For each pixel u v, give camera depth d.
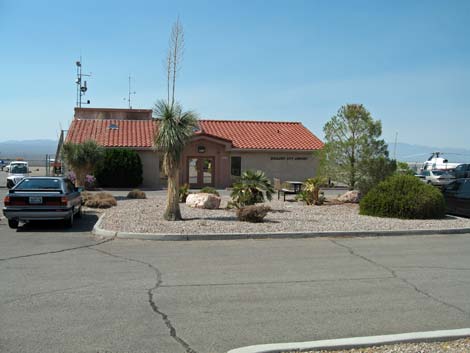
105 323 6.02
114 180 32.66
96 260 9.73
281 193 27.62
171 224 13.94
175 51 16.73
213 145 35.12
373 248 11.52
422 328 6.01
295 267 9.35
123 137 35.31
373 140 21.53
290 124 41.97
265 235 12.62
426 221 15.76
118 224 13.81
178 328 5.90
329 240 12.53
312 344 5.29
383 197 17.02
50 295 7.19
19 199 13.45
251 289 7.71
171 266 9.27
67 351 5.16
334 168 21.70
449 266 9.62
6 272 8.62
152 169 34.47
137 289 7.59
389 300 7.20
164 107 14.98
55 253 10.40
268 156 36.22
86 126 36.91
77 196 15.72
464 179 18.61
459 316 6.48
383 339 5.46
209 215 16.66
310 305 6.91
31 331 5.72
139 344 5.39
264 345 5.26
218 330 5.85
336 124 21.89
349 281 8.32
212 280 8.24
